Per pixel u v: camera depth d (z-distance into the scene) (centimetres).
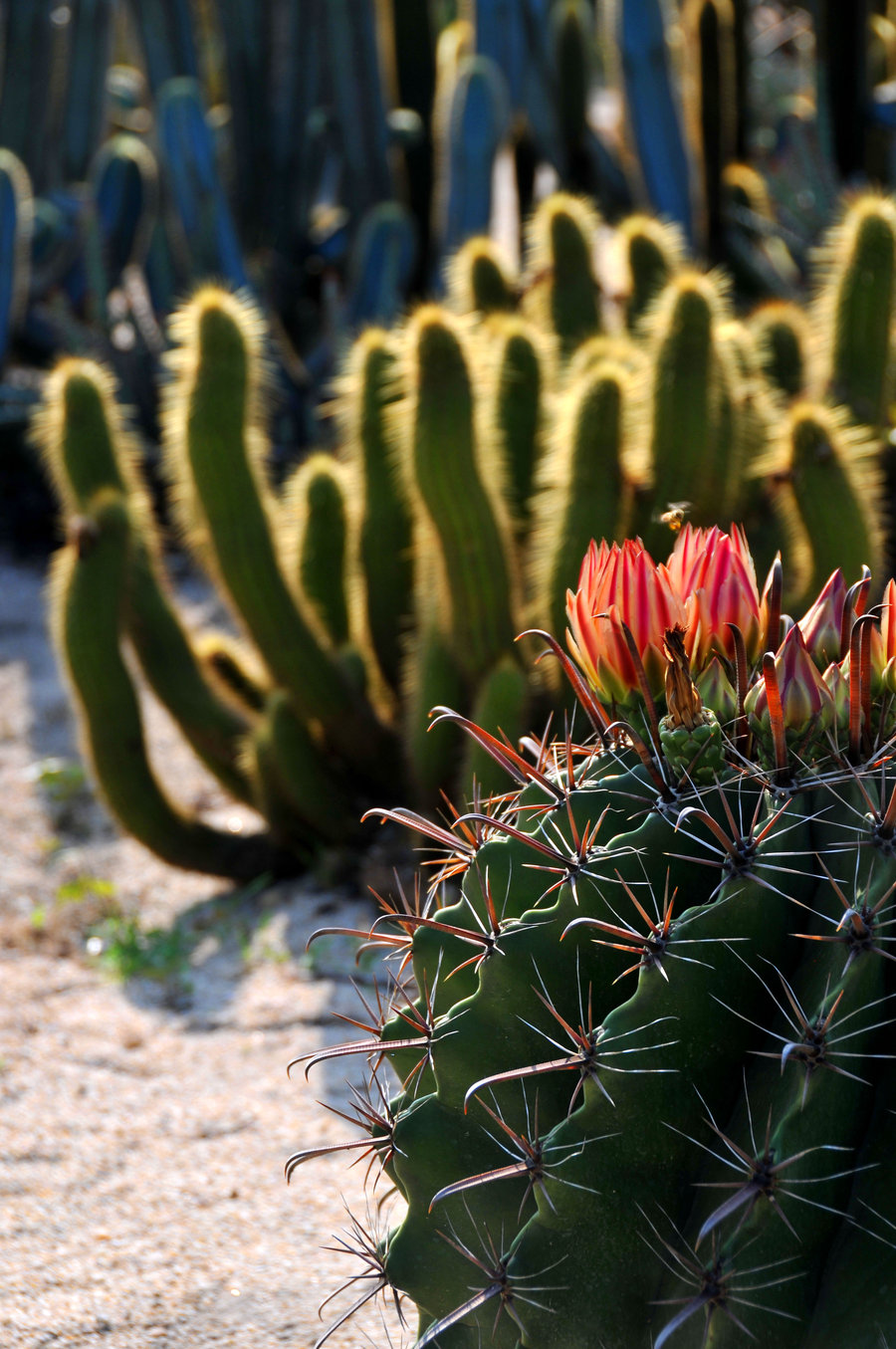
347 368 421
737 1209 142
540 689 347
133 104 1220
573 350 467
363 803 420
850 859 151
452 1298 160
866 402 405
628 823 163
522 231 926
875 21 974
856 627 154
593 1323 148
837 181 841
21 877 443
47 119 919
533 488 387
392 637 419
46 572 736
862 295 399
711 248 818
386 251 799
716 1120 149
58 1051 327
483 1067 157
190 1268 237
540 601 336
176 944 382
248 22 859
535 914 158
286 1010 342
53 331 851
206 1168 273
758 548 351
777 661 159
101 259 809
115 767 401
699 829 157
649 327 347
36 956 387
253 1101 300
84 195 909
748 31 878
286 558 437
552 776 179
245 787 434
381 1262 167
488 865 168
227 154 904
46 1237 247
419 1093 170
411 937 177
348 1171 270
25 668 622
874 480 345
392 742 414
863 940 140
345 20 829
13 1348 212
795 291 809
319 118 930
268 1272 235
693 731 160
